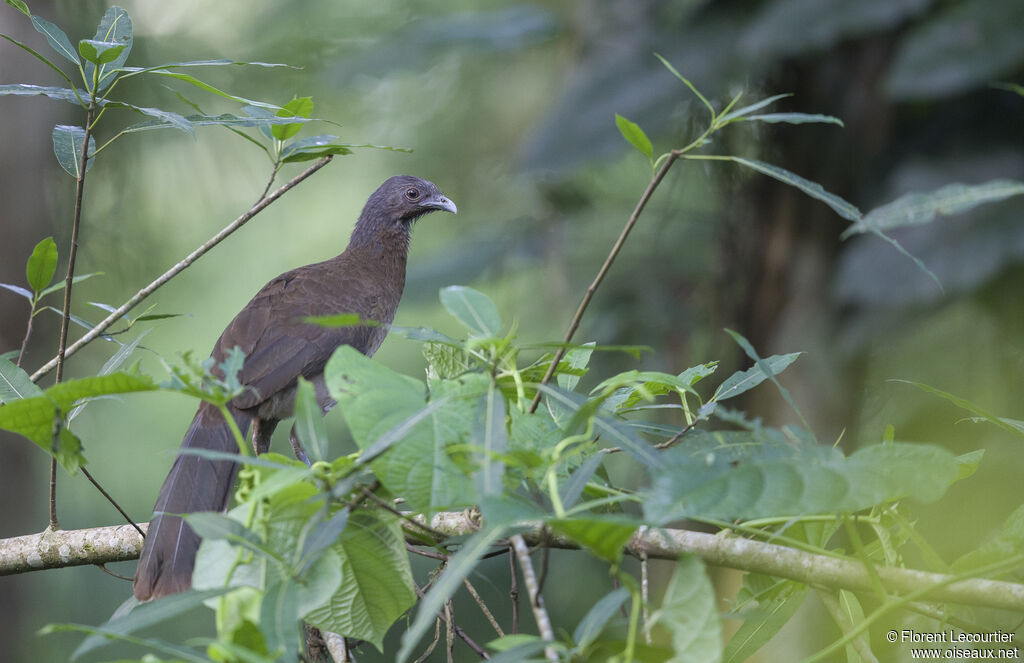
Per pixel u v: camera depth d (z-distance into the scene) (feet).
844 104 40.96
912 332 37.01
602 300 44.88
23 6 16.57
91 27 39.29
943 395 12.68
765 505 9.36
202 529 10.43
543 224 46.55
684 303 43.91
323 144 18.63
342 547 11.87
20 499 39.83
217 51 43.68
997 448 28.14
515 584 14.37
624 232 12.18
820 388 39.22
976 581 12.05
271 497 11.06
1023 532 12.09
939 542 26.37
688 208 45.88
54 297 40.04
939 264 34.88
